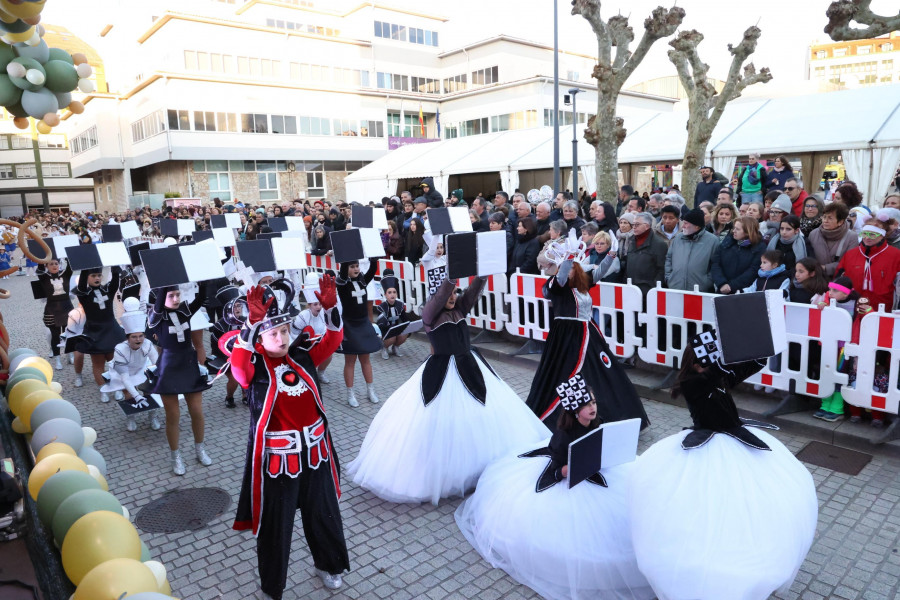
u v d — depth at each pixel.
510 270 7.95
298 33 39.69
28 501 3.09
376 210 9.54
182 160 36.28
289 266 6.06
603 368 5.11
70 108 3.77
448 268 4.25
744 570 2.73
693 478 2.99
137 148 39.66
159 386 5.04
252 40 37.75
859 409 5.08
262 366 3.24
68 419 3.59
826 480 4.39
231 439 5.90
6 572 2.39
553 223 6.20
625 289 6.44
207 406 6.88
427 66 47.31
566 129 21.12
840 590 3.25
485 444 4.35
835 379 4.99
